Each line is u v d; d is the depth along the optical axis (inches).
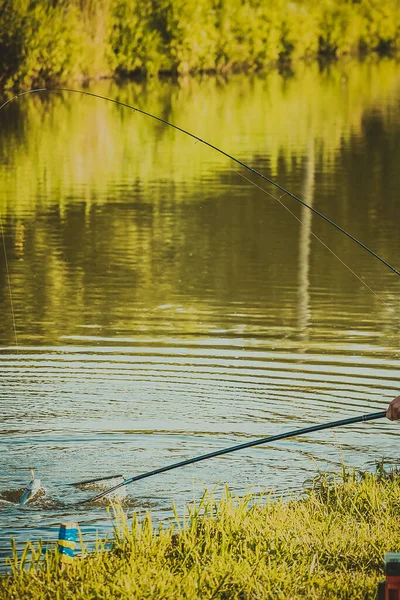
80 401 994.7
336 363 1098.7
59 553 651.5
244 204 1955.0
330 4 5930.1
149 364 1097.4
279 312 1288.1
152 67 4557.1
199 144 2672.2
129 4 4451.3
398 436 918.4
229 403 988.6
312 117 3166.8
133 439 908.0
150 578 624.1
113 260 1558.8
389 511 733.9
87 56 4288.9
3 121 3193.9
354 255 1576.0
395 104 3511.3
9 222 1801.2
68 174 2269.9
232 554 657.6
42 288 1407.5
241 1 5083.7
